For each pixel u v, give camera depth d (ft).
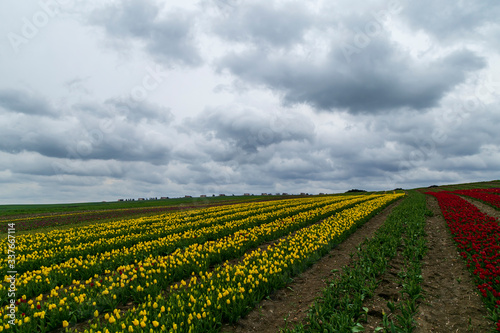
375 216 74.28
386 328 16.62
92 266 31.55
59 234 61.77
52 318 18.70
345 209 85.66
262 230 49.47
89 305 20.49
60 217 122.93
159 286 24.71
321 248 36.19
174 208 158.51
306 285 25.49
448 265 28.73
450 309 19.26
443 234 43.50
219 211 101.86
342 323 16.34
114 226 71.36
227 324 18.53
